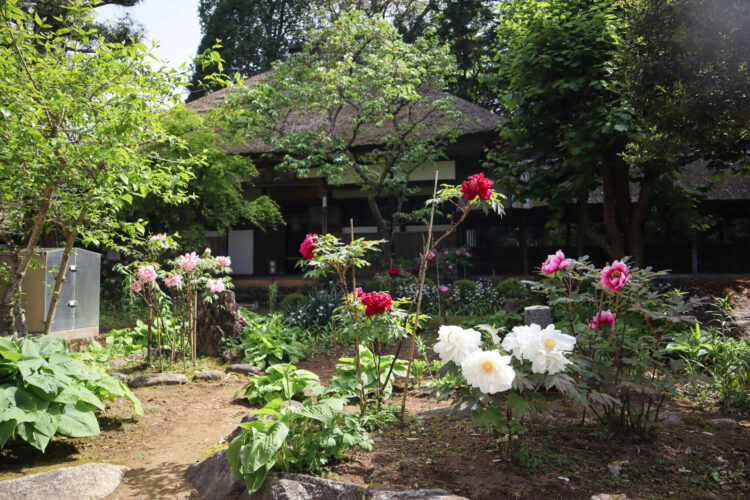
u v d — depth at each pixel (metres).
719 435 3.65
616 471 3.02
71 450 3.96
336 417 3.39
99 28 12.98
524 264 14.34
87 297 7.95
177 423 4.64
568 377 2.90
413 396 5.03
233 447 3.01
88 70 4.91
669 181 8.93
